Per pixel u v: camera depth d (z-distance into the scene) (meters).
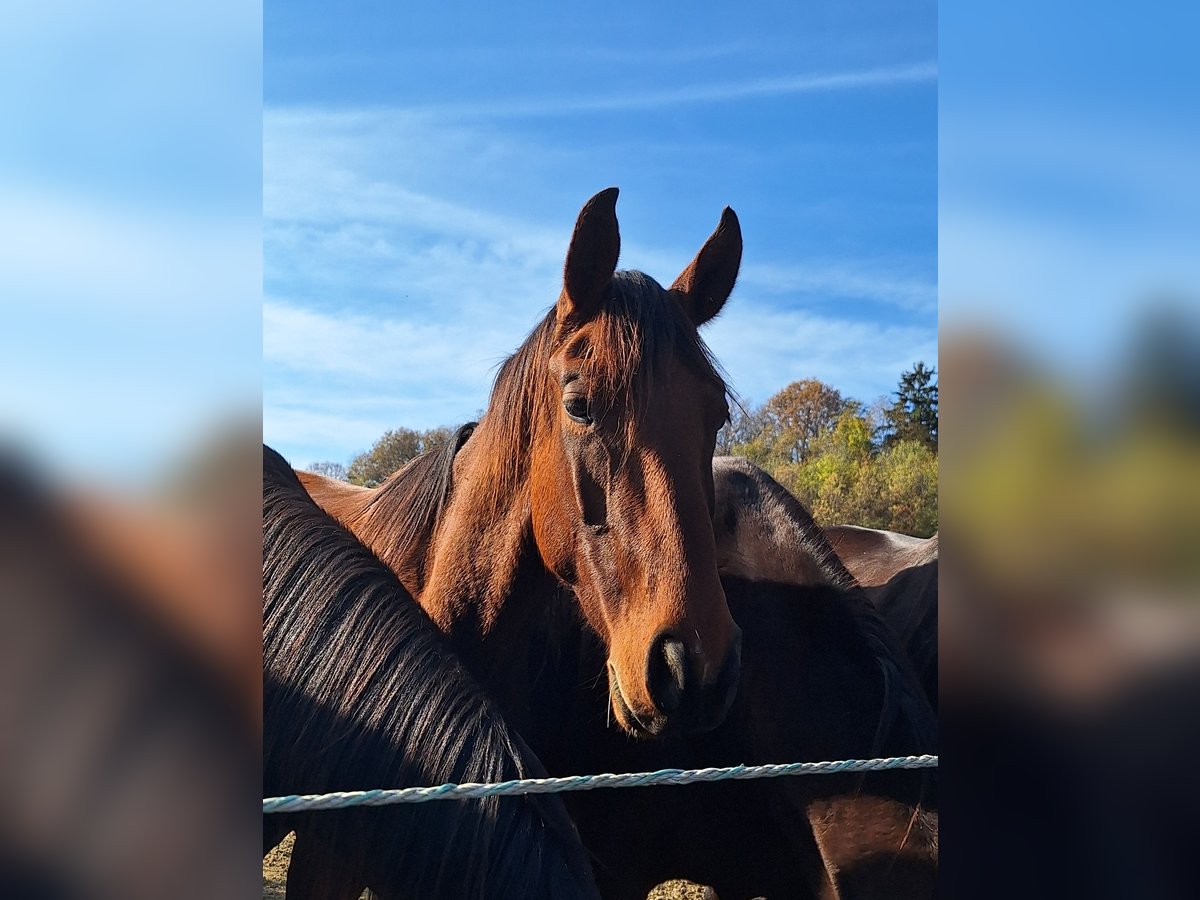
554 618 2.58
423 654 1.49
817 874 2.45
